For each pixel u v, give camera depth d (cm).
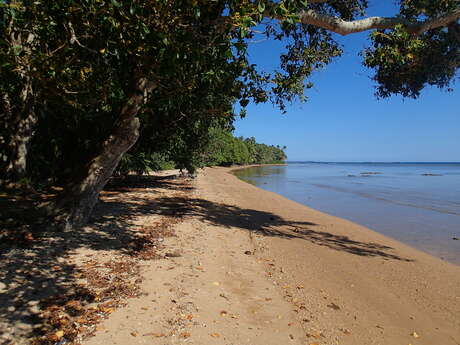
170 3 452
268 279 560
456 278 663
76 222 659
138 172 1825
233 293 479
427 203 2036
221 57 570
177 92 655
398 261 765
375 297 530
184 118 1442
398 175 6319
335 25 654
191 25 545
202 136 2048
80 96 593
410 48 741
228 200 1639
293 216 1348
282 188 3133
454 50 876
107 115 1102
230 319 399
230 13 468
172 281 482
